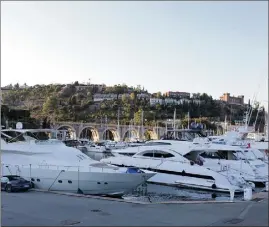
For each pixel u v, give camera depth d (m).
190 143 31.94
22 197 17.88
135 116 171.00
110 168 23.97
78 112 191.38
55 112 186.12
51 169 23.27
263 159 38.09
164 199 23.75
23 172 23.89
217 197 24.70
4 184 20.58
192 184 26.89
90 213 13.72
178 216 13.23
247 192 19.27
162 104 193.50
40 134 28.28
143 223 12.02
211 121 138.50
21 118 109.62
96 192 22.77
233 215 13.41
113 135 165.00
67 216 13.14
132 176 23.02
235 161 31.22
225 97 180.12
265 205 15.74
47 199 17.23
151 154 30.88
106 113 189.88
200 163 30.83
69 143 67.44
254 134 59.25
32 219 12.57
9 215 13.26
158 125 151.75
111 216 13.16
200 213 13.84
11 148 25.08
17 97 198.00
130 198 24.30
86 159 25.94
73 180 22.77
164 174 28.05
